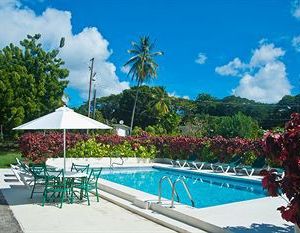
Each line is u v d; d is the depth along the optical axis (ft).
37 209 34.55
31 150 78.89
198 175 66.23
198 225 27.99
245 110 263.90
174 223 28.89
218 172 64.95
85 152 81.46
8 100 107.55
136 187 57.47
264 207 32.96
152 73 183.83
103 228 28.32
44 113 122.11
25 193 42.45
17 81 111.65
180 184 59.88
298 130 17.98
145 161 85.05
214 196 49.96
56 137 81.00
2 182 50.75
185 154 80.64
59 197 39.73
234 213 30.30
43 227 28.32
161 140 86.12
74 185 39.01
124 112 236.02
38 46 130.11
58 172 39.29
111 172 73.82
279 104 239.91
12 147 121.90
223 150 70.59
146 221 30.81
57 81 127.85
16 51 128.16
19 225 28.76
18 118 109.09
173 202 32.60
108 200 39.40
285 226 26.66
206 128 130.82
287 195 18.45
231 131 110.32
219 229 25.98
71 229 27.89
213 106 277.85
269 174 19.85
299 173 17.87
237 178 57.82
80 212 33.71
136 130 145.79
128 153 84.43
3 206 35.58
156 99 223.92
